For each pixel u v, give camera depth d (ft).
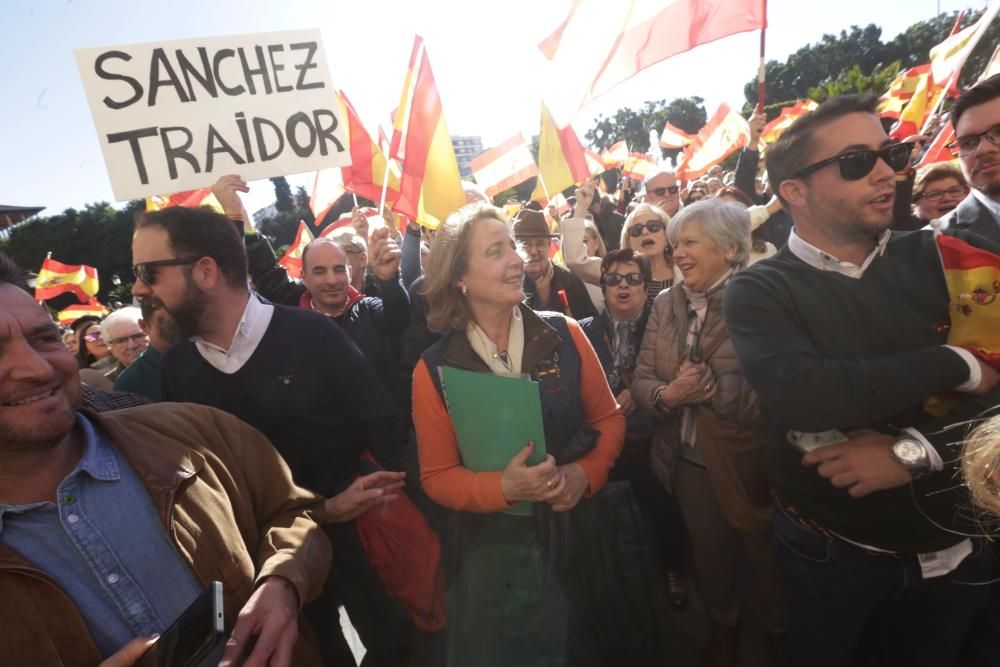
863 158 4.03
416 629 5.36
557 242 15.80
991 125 6.09
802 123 4.33
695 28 9.47
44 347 3.07
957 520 4.05
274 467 4.23
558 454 5.20
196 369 5.30
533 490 4.66
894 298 4.19
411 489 6.01
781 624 6.34
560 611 5.13
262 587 3.44
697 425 6.09
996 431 2.72
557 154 12.27
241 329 5.21
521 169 19.30
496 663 5.17
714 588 6.56
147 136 7.05
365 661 5.28
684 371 6.02
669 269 9.36
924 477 4.03
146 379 7.48
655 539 7.06
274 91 7.54
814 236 4.42
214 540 3.47
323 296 8.29
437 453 5.14
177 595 3.26
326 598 5.32
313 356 5.33
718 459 5.96
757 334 4.29
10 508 2.99
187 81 7.20
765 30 9.49
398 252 7.97
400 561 5.37
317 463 5.46
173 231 4.92
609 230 16.44
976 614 5.27
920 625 4.74
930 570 4.31
